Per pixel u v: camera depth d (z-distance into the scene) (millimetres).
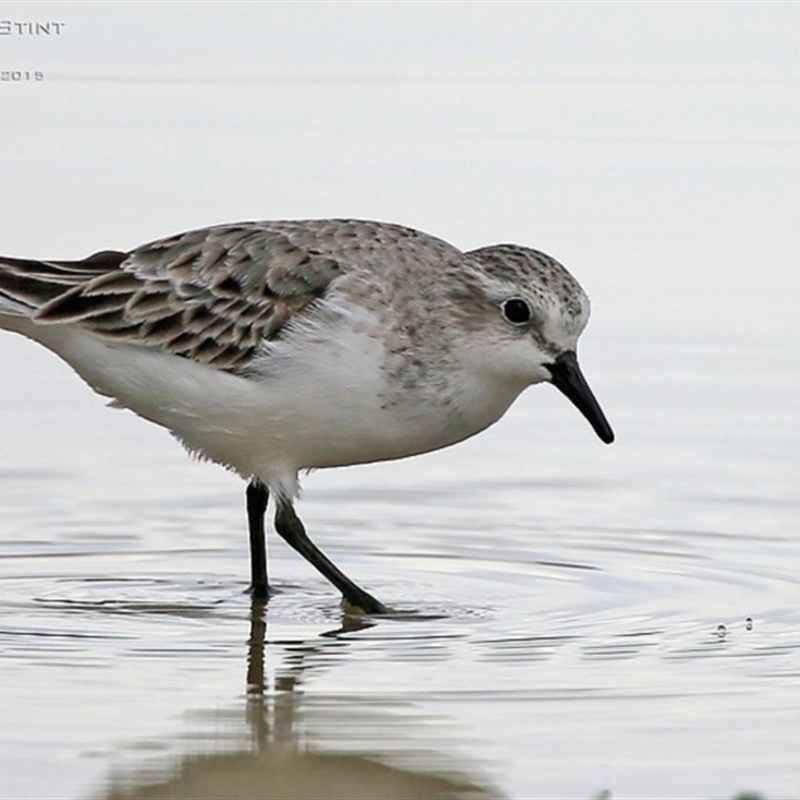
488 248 14250
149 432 18047
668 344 19672
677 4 26812
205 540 16000
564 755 11406
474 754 11406
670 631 13703
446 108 24656
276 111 24516
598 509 16547
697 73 25500
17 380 18938
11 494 16719
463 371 14008
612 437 14156
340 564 15430
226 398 14031
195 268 14203
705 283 20859
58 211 21656
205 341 14039
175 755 11406
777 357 19406
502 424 18344
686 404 18484
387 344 13820
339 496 16891
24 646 13312
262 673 12781
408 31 26547
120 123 24172
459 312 13906
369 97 24953
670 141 23922
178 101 24750
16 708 12055
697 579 15000
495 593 14727
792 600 14461
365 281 13883
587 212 22203
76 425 18109
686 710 12062
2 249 20516
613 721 11883
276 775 11141
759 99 24938
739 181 23062
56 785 10977
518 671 12812
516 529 16172
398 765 11305
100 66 25344
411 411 13977
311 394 13891
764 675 12711
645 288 20750
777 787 10977
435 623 13977
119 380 14297
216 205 21781
